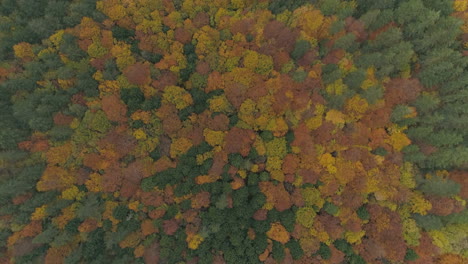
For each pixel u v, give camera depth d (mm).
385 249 30781
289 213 31859
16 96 34062
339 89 32875
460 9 32469
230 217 31672
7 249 31812
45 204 32281
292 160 32438
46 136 33562
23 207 31438
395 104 32594
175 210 32719
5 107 33562
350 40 32594
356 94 32875
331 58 34031
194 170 33156
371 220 31734
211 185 32562
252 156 33125
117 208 32812
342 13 34094
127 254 32781
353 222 31203
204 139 34125
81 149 33656
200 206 32469
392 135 32562
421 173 32219
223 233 31781
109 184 33125
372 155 32188
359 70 32031
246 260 31281
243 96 33906
